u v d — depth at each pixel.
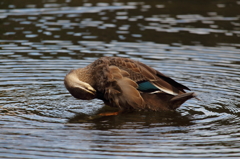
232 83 13.56
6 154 8.38
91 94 11.27
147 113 11.30
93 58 15.82
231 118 10.78
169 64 15.30
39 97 12.34
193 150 8.67
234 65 15.28
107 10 22.95
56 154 8.39
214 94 12.66
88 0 25.27
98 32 19.25
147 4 24.50
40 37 18.44
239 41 18.17
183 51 16.88
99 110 11.59
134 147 8.80
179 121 10.61
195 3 24.91
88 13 22.31
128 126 10.20
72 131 9.73
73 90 11.15
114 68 11.03
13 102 11.80
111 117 10.95
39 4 24.06
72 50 16.78
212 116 10.98
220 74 14.38
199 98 12.36
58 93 12.79
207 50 17.02
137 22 20.83
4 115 10.75
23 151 8.53
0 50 16.61
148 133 9.67
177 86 11.55
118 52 16.55
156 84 11.05
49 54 16.28
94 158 8.22
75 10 22.84
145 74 11.19
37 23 20.41
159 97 11.26
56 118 10.71
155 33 19.17
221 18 21.67
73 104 11.98
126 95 10.97
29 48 17.00
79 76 11.42
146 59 15.78
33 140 9.10
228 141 9.16
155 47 17.31
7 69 14.61
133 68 11.22
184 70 14.73
